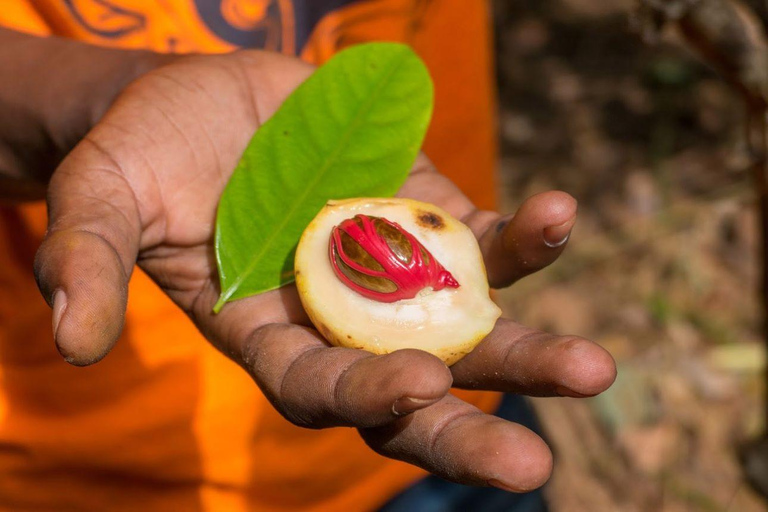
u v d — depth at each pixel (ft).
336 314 1.22
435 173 1.38
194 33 1.46
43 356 1.44
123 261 1.12
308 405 1.07
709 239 2.77
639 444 2.24
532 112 3.47
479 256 1.25
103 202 1.15
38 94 1.30
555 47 3.76
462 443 1.02
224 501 1.53
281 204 1.29
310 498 1.56
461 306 1.20
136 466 1.48
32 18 1.40
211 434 1.49
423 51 1.61
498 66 3.71
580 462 2.22
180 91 1.27
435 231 1.27
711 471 2.18
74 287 1.05
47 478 1.48
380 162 1.32
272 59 1.36
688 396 2.33
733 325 2.51
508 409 1.74
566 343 1.07
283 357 1.12
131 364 1.44
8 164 1.35
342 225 1.26
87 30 1.41
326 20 1.54
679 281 2.66
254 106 1.34
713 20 1.55
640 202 2.97
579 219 2.95
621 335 2.52
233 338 1.23
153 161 1.22
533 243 1.18
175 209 1.24
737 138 3.11
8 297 1.43
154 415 1.46
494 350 1.15
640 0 1.59
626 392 2.33
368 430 1.07
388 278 1.22
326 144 1.32
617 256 2.78
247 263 1.25
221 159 1.29
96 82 1.30
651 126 3.28
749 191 2.84
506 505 1.70
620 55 3.65
